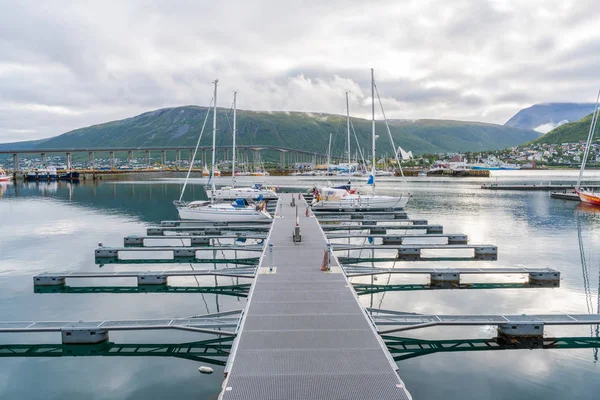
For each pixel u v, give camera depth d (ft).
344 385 33.73
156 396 40.93
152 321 51.75
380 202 169.99
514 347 50.57
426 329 55.47
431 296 69.77
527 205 201.67
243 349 39.55
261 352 38.99
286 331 43.39
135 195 274.98
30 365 46.96
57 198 253.44
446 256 98.63
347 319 46.50
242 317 48.01
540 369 45.68
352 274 73.72
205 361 47.62
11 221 156.97
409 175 606.96
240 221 139.95
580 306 64.85
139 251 104.32
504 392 41.34
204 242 111.34
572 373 44.86
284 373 35.42
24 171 514.27
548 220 153.07
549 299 68.13
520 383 42.96
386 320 51.70
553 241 115.14
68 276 75.51
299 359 37.73
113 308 64.69
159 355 48.93
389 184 384.27
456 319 51.67
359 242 116.88
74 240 119.85
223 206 145.48
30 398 40.88
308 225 112.88
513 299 68.13
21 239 121.49
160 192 300.40
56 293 72.18
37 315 61.72
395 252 102.83
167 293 72.02
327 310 49.06
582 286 75.05
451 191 291.58
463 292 71.82
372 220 139.95
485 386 42.42
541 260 94.22
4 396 41.16
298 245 85.30
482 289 73.51
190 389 42.11
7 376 44.75
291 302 51.62
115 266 90.48
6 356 48.88
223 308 64.69
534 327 51.11
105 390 42.06
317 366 36.58
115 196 266.98
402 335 53.98
